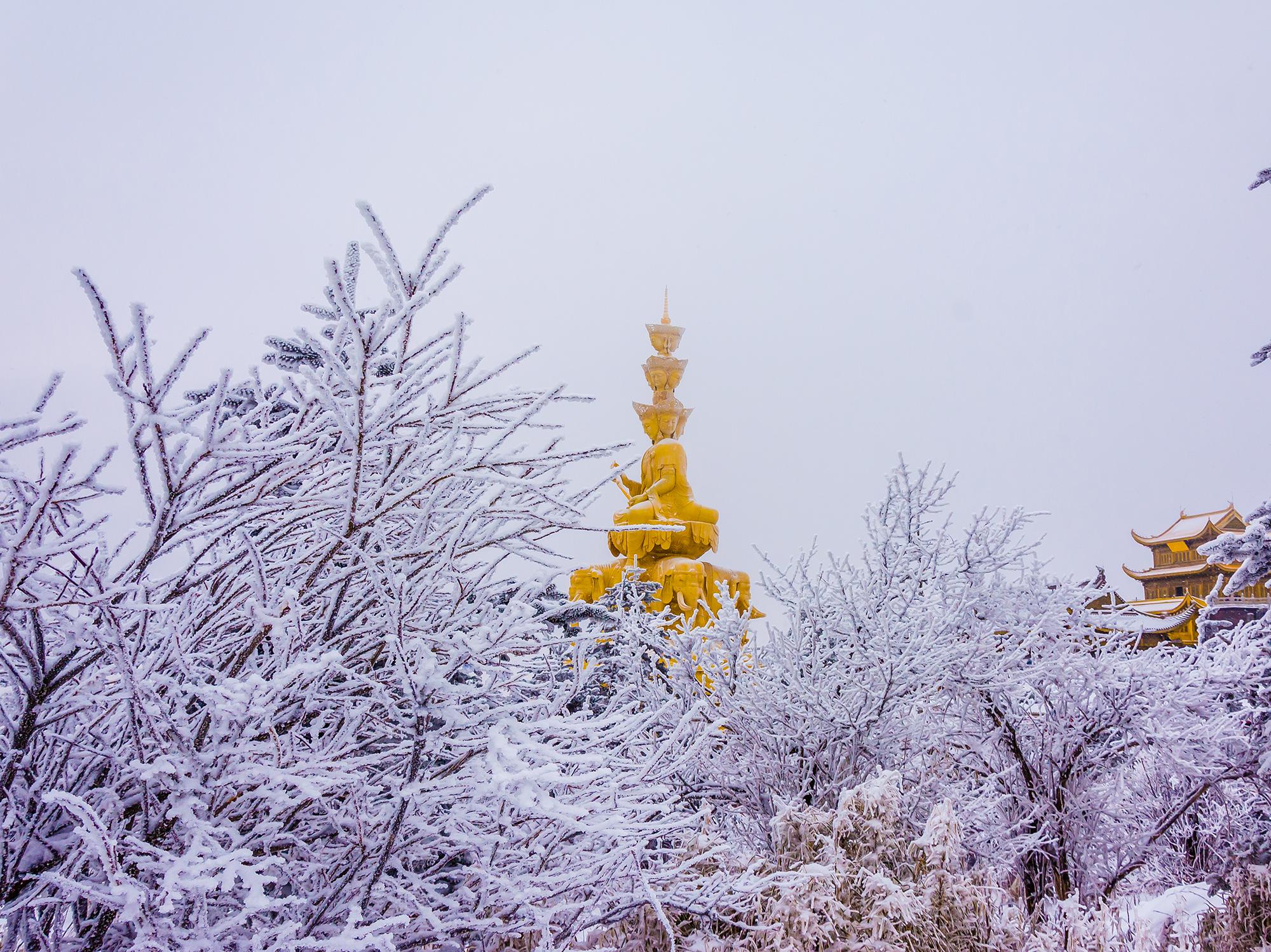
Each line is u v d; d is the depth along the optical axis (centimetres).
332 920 345
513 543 370
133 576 295
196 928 286
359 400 303
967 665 790
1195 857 941
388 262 299
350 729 360
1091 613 848
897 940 440
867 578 753
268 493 312
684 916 471
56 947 299
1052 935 477
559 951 394
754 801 701
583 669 414
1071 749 825
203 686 288
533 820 387
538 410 342
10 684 326
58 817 309
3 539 257
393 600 327
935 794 709
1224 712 880
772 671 732
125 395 259
